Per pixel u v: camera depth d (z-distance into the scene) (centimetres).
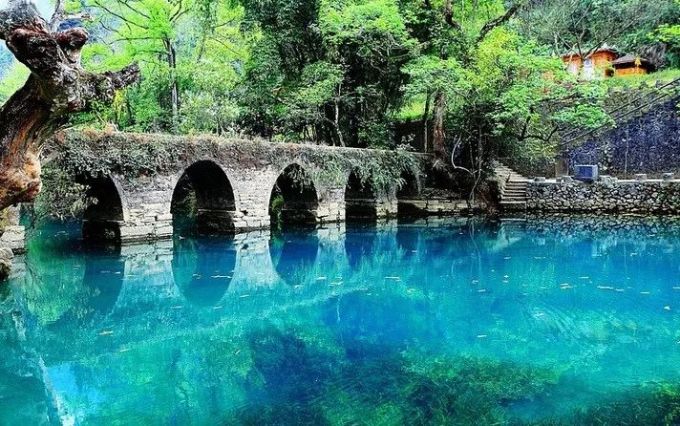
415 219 2252
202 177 1752
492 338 775
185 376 648
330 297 1070
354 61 2392
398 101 2511
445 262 1409
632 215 2227
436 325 852
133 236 1452
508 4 3131
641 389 586
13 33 563
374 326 855
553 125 2536
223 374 648
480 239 1759
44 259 1351
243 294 1099
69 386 632
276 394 579
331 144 2477
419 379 616
